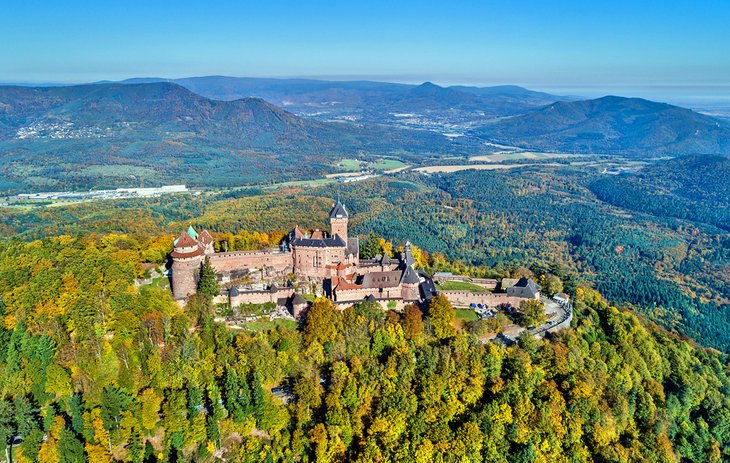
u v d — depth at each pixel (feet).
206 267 618.03
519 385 515.09
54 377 475.31
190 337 536.01
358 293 641.81
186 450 449.48
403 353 523.70
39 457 438.81
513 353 541.75
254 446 451.94
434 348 533.96
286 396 491.72
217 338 535.60
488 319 612.70
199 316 574.97
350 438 459.32
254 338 535.60
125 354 499.92
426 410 475.31
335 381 490.90
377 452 442.50
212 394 464.24
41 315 531.50
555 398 505.66
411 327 560.61
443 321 574.97
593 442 496.23
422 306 623.36
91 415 453.58
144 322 533.14
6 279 595.06
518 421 481.05
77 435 449.89
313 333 541.34
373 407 481.87
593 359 579.89
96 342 506.89
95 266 615.16
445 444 450.30
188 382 478.59
